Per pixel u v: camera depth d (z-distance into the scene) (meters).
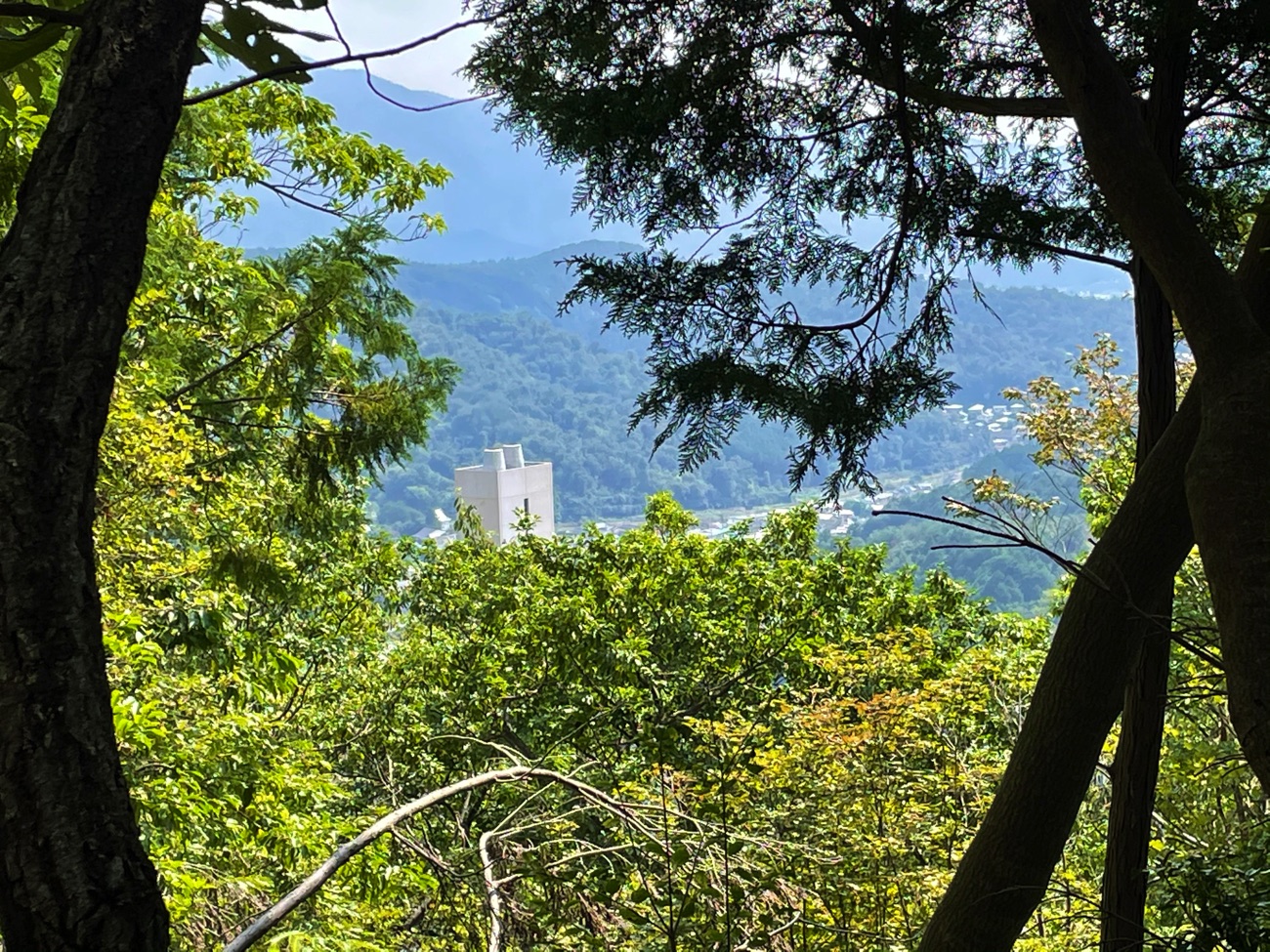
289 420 9.22
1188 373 7.91
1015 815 3.14
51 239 0.92
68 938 0.85
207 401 8.62
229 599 6.55
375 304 9.89
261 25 1.33
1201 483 1.28
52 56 3.29
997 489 8.12
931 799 6.41
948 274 3.61
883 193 3.73
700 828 3.40
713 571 12.80
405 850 4.62
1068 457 8.85
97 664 0.91
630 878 3.43
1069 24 1.77
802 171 3.62
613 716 11.09
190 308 8.88
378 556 12.55
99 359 0.92
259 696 6.63
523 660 11.67
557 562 12.91
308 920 4.30
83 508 0.91
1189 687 3.83
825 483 3.39
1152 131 3.38
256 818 5.06
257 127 10.11
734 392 3.29
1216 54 3.24
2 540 0.87
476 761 9.83
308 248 10.08
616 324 3.54
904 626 12.22
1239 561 1.15
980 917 3.16
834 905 5.28
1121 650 2.97
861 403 3.37
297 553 11.31
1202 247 1.60
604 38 3.10
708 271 3.48
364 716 10.20
